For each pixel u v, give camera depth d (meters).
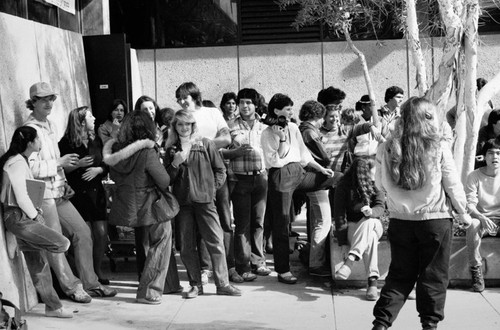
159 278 7.77
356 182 7.87
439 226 6.00
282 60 12.29
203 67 12.38
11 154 6.94
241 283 8.51
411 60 12.10
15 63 8.24
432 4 10.75
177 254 10.10
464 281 8.05
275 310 7.44
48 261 7.66
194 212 7.95
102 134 8.88
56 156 7.71
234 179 8.51
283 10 12.21
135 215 7.61
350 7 9.45
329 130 9.37
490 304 7.47
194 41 12.34
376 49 12.14
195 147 7.82
